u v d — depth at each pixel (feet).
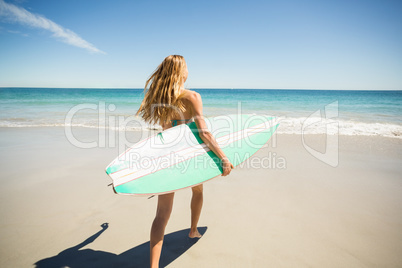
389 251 6.91
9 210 9.14
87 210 9.25
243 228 8.16
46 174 12.82
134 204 9.77
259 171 13.52
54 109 48.24
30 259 6.56
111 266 6.40
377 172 13.20
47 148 18.02
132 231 7.97
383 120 34.88
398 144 19.31
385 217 8.70
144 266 6.41
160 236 5.36
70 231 7.90
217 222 8.56
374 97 100.68
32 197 10.21
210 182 12.09
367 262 6.49
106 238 7.59
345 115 42.57
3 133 23.52
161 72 5.75
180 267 6.42
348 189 11.09
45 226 8.14
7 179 12.09
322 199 10.13
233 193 10.82
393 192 10.73
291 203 9.84
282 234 7.79
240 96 119.55
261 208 9.47
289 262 6.53
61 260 6.56
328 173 13.10
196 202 7.19
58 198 10.16
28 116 36.65
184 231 8.06
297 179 12.33
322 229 8.02
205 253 6.97
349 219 8.59
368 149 17.85
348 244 7.23
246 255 6.84
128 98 90.53
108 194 10.59
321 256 6.74
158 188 5.23
